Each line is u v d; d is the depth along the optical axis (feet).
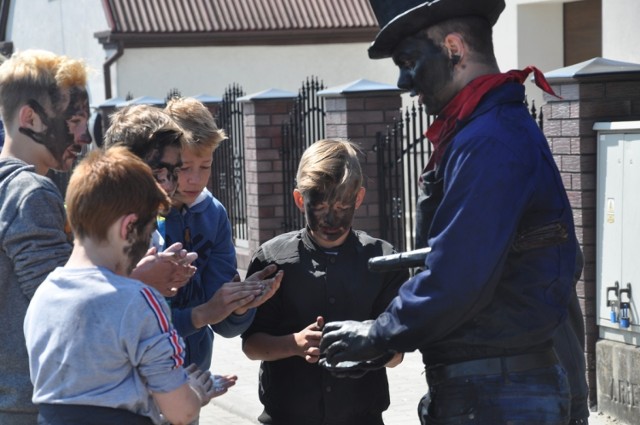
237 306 11.53
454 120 10.25
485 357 10.05
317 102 33.40
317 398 12.36
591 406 20.51
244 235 38.50
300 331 12.46
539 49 39.17
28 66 11.06
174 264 10.67
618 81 20.02
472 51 10.18
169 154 11.47
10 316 10.43
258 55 58.70
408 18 10.13
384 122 30.35
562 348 12.17
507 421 9.89
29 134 11.09
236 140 38.81
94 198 9.20
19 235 10.23
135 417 9.24
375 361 10.80
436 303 9.49
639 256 19.15
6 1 75.97
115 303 9.07
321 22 59.06
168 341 9.23
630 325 19.45
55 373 9.12
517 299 9.91
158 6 57.77
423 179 10.56
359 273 12.44
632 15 29.37
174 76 57.47
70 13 63.87
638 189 19.08
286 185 35.04
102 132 43.04
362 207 30.45
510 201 9.49
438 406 10.32
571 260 10.19
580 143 20.11
